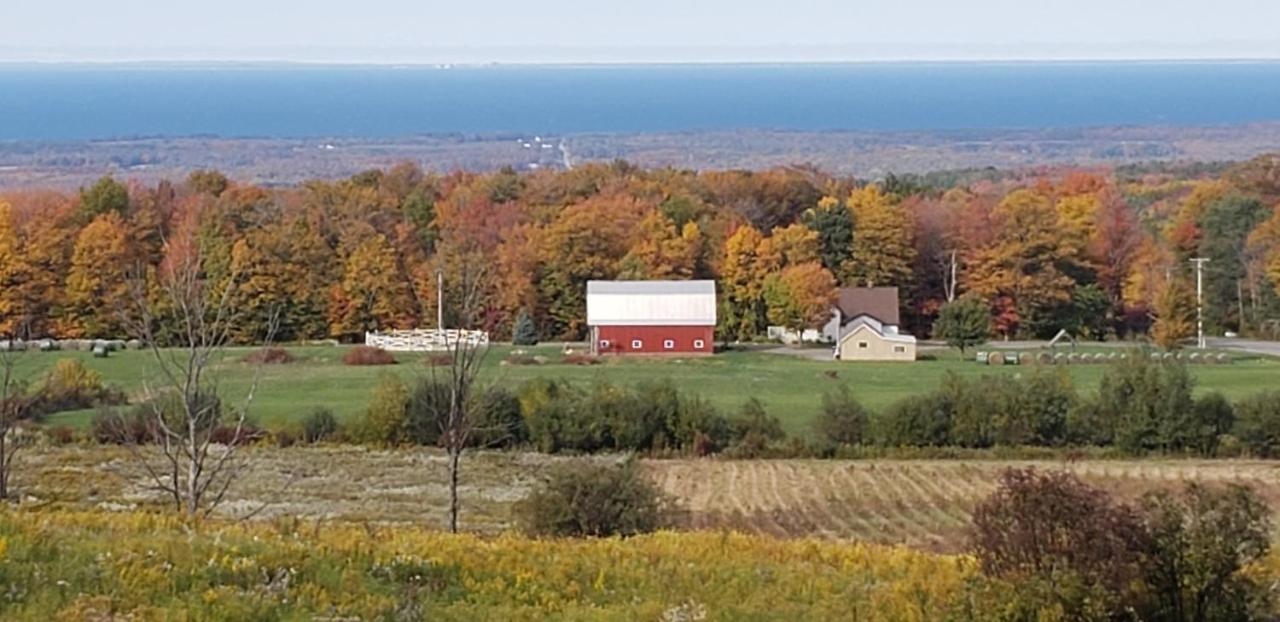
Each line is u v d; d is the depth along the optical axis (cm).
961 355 7781
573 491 2955
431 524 3697
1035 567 1581
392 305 8419
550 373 6806
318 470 4650
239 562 1556
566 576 1791
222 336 4069
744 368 7225
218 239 8012
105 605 1378
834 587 1870
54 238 8056
